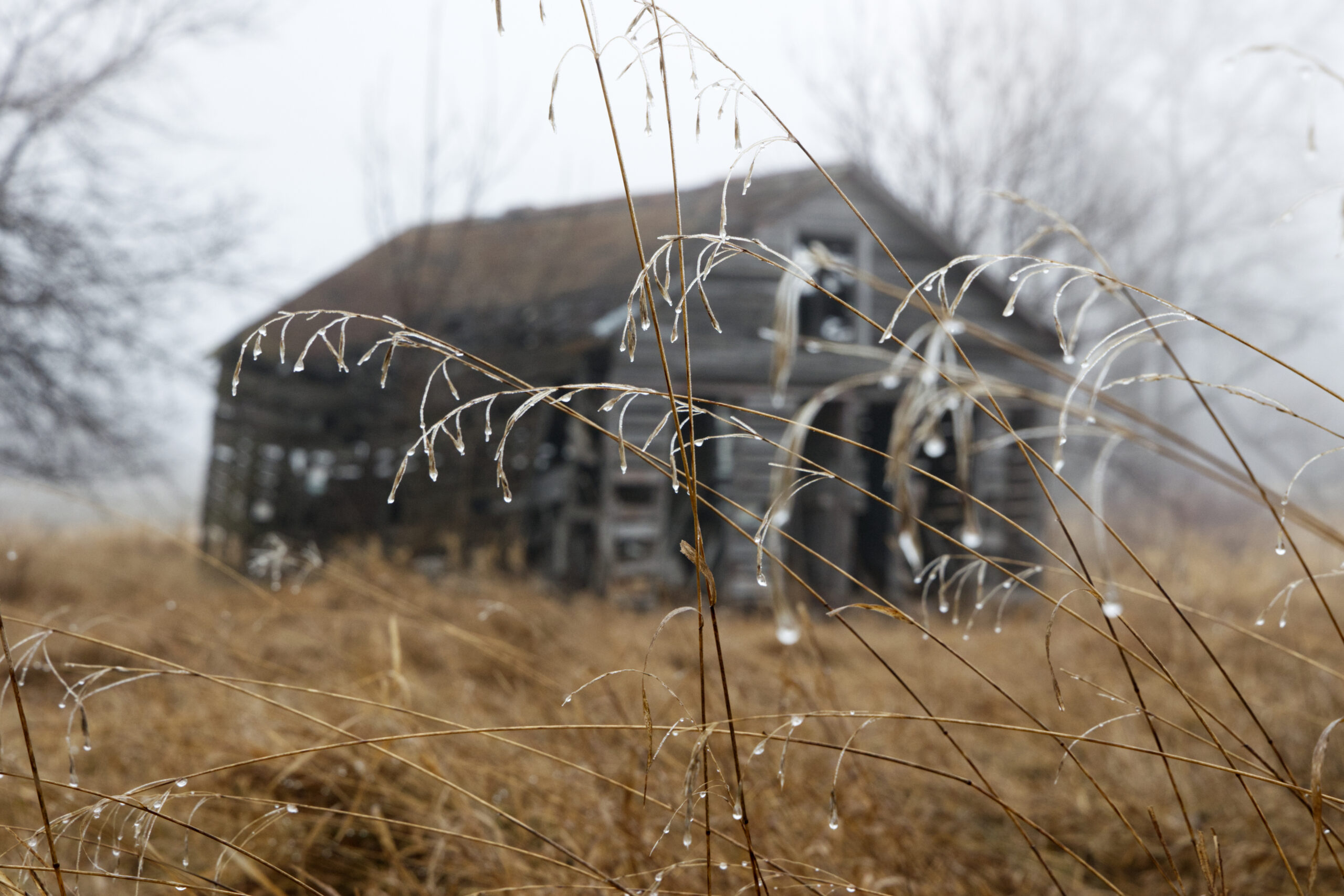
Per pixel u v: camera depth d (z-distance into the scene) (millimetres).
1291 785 1435
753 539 1451
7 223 13039
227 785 2605
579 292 14367
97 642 1561
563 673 3988
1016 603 11391
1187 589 5770
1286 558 10633
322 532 16062
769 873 2000
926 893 2283
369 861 2482
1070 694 4664
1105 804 3371
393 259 17125
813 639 2555
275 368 16781
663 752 2545
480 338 14773
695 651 5023
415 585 7844
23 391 13125
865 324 12953
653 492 12258
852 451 12828
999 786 3611
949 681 5230
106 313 13688
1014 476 13031
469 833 2389
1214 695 4176
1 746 1518
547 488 13758
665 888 2049
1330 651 4680
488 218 19484
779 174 14164
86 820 1725
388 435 16172
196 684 3324
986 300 13148
